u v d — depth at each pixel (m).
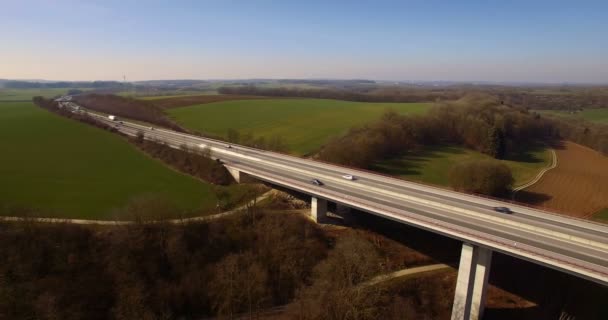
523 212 50.31
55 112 150.50
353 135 95.75
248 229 59.38
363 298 45.03
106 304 44.50
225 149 93.31
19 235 47.38
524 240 41.38
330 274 49.84
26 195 62.81
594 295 48.56
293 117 133.75
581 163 99.62
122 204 61.31
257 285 49.25
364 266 50.44
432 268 54.62
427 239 60.84
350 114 137.88
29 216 51.22
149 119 139.12
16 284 42.31
